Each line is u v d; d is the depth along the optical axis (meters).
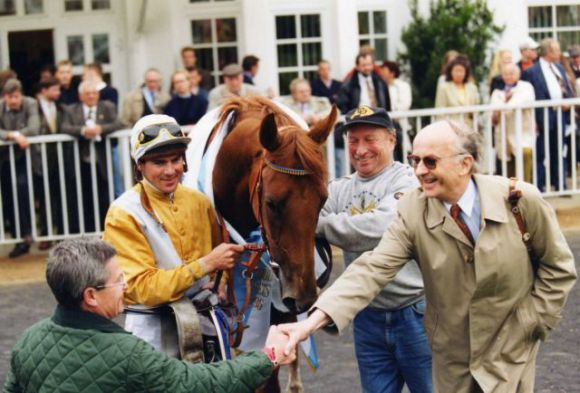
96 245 3.78
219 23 13.98
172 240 4.78
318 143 4.81
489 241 4.29
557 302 4.39
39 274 10.27
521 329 4.38
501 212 4.30
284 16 13.91
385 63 12.38
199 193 4.98
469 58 13.84
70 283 3.71
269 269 5.20
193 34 13.98
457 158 4.28
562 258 4.37
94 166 10.89
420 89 14.09
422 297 5.23
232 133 5.16
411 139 11.78
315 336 8.06
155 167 4.71
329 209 5.42
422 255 4.44
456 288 4.39
